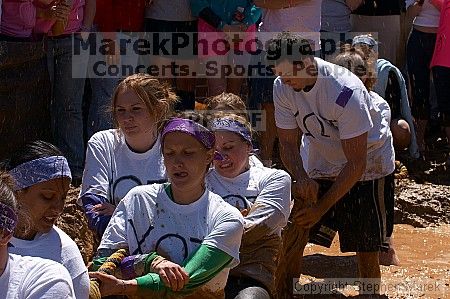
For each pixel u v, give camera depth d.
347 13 14.97
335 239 12.44
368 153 9.70
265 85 13.30
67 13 12.12
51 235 5.79
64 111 12.66
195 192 6.60
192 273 6.34
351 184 9.08
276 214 7.65
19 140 11.97
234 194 7.77
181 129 6.46
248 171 7.89
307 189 9.06
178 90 13.52
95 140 7.79
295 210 9.21
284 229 9.26
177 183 6.52
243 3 13.29
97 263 6.57
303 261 11.41
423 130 16.08
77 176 12.37
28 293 4.89
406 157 15.55
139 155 7.64
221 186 7.81
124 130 7.55
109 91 12.88
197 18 13.38
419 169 15.30
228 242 6.50
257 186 7.81
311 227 9.57
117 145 7.75
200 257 6.40
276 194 7.72
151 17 13.33
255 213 7.59
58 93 12.63
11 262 4.97
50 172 5.80
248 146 7.81
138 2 13.09
